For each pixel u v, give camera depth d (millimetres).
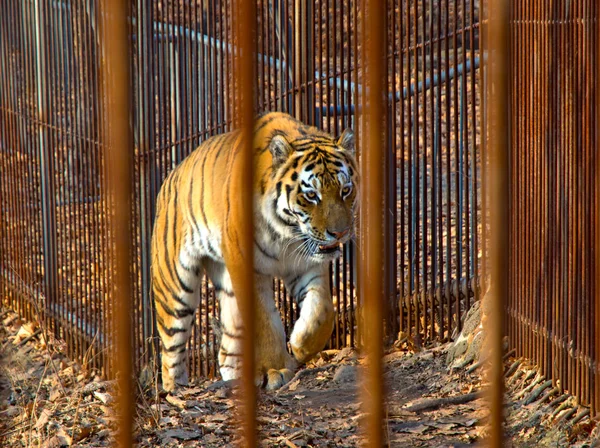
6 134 17344
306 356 11172
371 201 3156
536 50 8609
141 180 13898
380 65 3021
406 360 10781
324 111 12570
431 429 8367
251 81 2959
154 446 8180
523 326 9414
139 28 13703
